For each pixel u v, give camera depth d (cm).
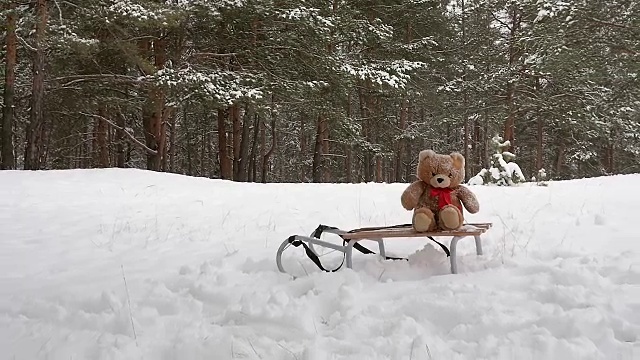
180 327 346
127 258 564
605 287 368
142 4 1764
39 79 1680
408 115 3512
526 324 310
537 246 516
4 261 561
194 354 302
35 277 496
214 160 4416
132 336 333
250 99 1914
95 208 940
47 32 1644
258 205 938
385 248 562
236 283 434
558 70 2252
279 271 470
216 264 496
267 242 612
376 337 312
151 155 2189
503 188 1164
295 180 4366
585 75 2436
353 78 2350
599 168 3694
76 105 2245
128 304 389
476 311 331
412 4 2684
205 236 667
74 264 546
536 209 789
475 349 288
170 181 1384
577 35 2062
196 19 2047
